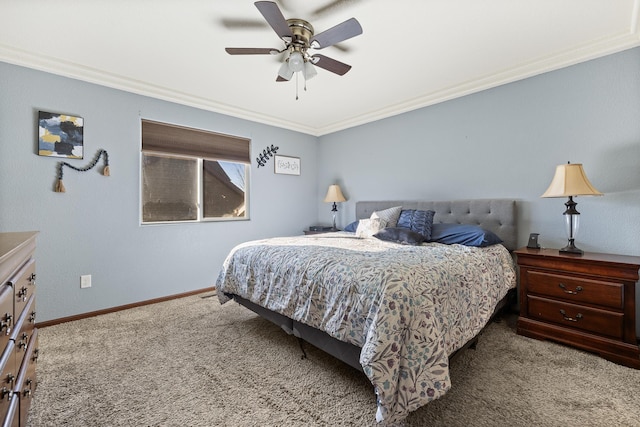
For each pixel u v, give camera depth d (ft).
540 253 6.97
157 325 7.97
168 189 10.69
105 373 5.58
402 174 11.80
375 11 6.02
